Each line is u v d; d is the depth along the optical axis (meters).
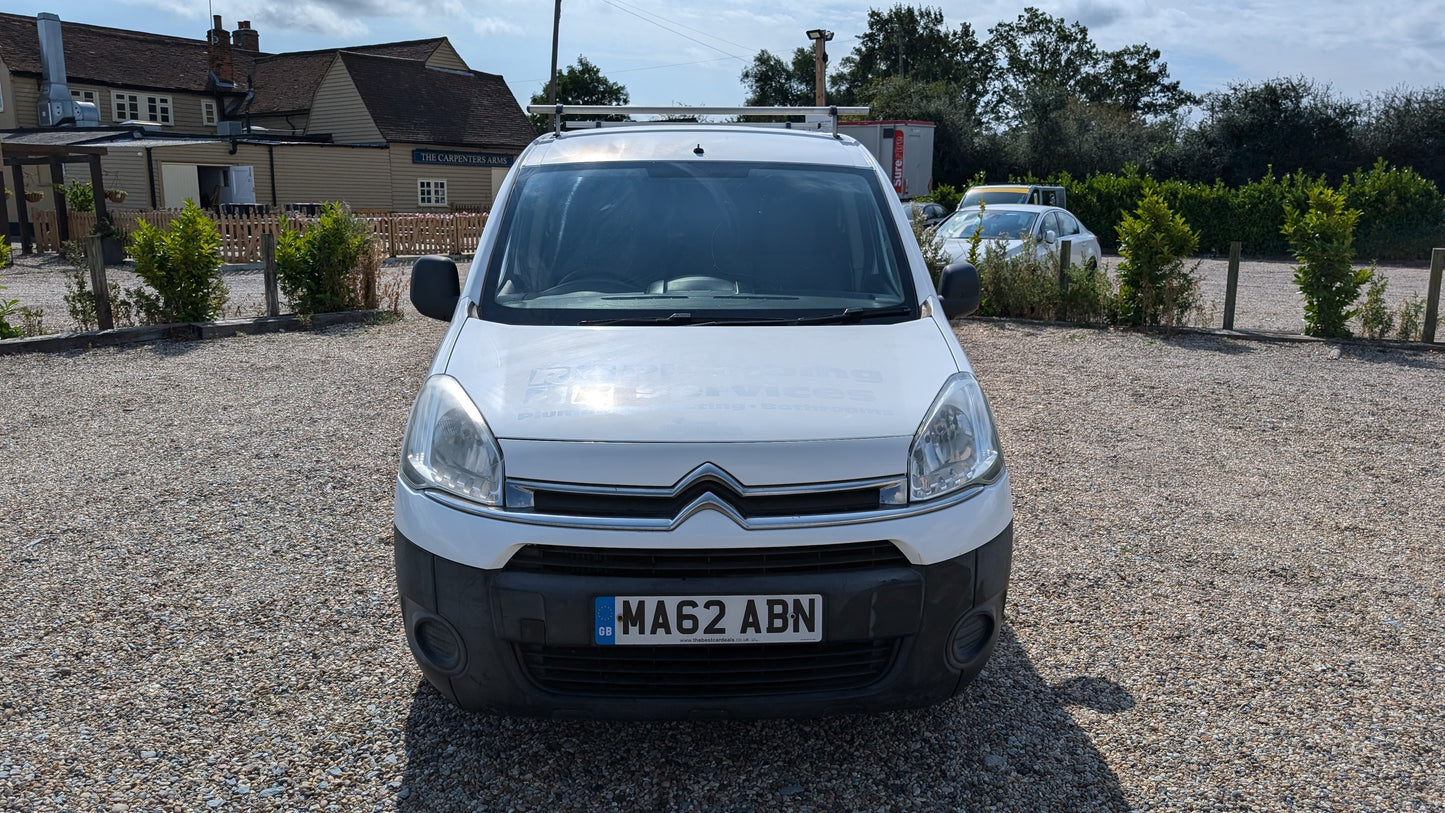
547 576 2.51
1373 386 8.54
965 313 3.83
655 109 5.45
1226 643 3.71
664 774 2.87
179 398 7.56
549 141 4.27
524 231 3.66
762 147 4.14
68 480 5.50
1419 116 34.53
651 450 2.54
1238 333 11.12
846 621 2.53
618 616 2.50
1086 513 5.14
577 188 3.84
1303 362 9.72
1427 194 26.22
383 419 6.88
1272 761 2.95
